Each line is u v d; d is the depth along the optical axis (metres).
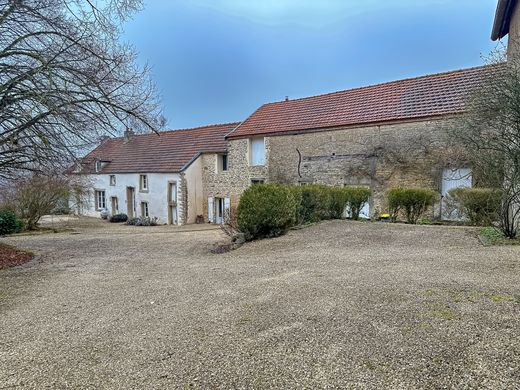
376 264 5.65
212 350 3.03
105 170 26.64
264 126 18.03
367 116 14.10
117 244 11.77
